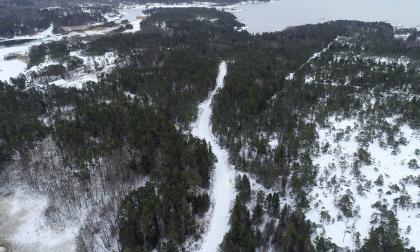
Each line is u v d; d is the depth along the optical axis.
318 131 100.88
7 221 76.75
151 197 70.50
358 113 108.56
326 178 80.62
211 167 86.38
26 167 89.62
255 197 78.12
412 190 76.62
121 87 133.50
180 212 67.69
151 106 110.44
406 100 113.25
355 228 67.94
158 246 64.56
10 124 99.38
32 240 71.75
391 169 83.69
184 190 72.75
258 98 113.31
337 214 71.25
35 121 102.56
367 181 78.81
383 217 69.12
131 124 95.50
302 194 74.69
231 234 63.50
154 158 86.25
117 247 67.69
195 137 95.56
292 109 112.12
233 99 117.62
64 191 81.44
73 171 86.75
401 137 93.94
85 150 87.56
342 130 99.44
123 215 68.06
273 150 90.19
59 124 99.50
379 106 109.12
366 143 93.31
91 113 102.00
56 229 73.81
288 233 61.88
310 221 68.56
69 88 130.12
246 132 98.56
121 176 84.31
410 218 69.31
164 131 93.62
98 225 73.25
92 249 67.75
